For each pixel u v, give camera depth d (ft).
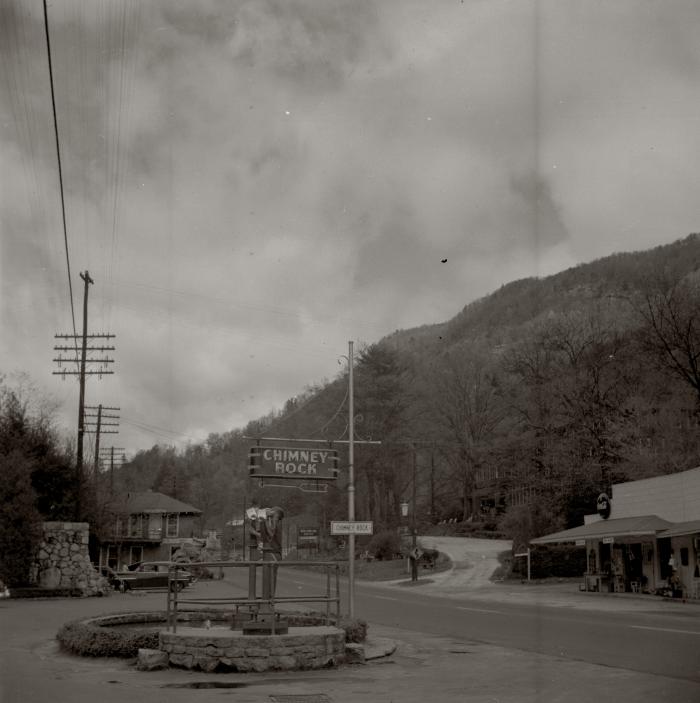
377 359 209.46
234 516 241.35
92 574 102.99
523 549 151.02
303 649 38.09
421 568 177.88
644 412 158.71
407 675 36.19
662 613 75.61
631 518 110.11
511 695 29.81
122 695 29.91
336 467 48.93
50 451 124.47
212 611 57.21
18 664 38.83
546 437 170.71
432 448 233.76
